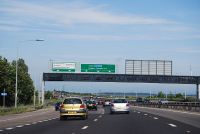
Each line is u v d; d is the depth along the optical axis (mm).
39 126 29578
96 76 93125
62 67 92250
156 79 92312
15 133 23609
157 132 23250
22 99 101125
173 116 42469
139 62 92062
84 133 22797
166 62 92250
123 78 92562
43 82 93375
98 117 41750
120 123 31625
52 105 116188
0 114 53625
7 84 85375
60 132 23719
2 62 86000
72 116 37219
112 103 50719
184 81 92812
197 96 93312
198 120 34688
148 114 48500
